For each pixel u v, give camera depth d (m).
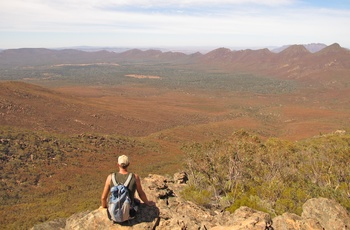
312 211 12.60
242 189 28.14
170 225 8.09
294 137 141.12
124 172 7.62
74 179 72.00
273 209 21.92
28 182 65.69
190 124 183.00
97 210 8.18
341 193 23.47
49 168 74.69
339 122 181.00
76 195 61.25
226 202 24.78
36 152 80.38
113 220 7.50
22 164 72.81
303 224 9.52
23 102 148.38
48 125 132.88
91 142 100.69
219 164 33.91
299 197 23.80
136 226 7.73
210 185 32.62
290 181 30.30
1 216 46.25
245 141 40.16
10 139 82.56
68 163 80.62
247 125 172.00
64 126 137.00
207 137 139.00
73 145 93.56
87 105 178.50
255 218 9.12
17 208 51.00
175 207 12.22
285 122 194.75
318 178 31.41
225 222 10.53
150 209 8.34
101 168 82.81
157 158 96.06
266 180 32.03
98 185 69.56
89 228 7.72
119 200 7.21
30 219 43.28
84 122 148.62
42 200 57.97
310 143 51.81
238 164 33.19
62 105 162.25
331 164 31.92
